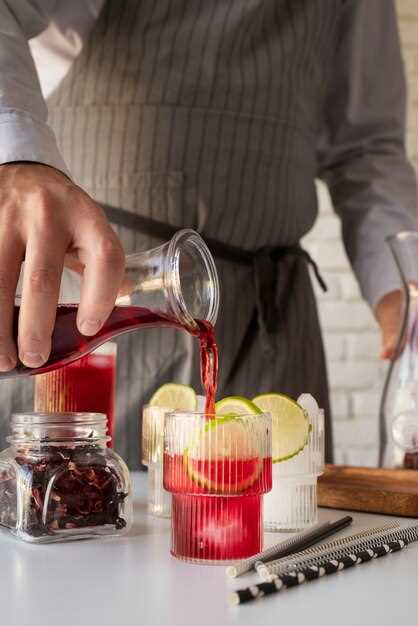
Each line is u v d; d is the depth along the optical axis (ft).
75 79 4.40
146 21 4.29
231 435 2.35
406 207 5.38
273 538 2.72
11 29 3.24
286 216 4.65
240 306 4.50
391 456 3.67
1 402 4.14
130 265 2.54
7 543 2.57
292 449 2.80
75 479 2.60
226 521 2.34
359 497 3.15
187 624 1.78
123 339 4.30
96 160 4.39
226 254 4.47
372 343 8.87
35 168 2.60
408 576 2.17
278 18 4.57
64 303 2.52
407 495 3.03
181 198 4.35
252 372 4.51
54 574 2.20
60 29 4.17
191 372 4.30
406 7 9.12
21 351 2.27
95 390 3.14
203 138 4.38
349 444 8.82
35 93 3.05
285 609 1.89
